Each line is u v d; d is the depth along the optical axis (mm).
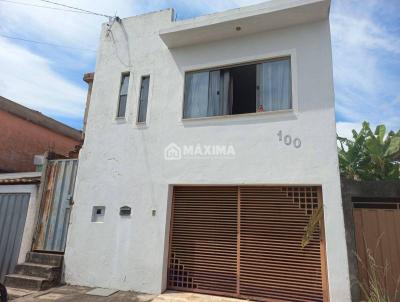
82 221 8352
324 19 7371
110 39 9695
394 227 6211
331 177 6469
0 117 13805
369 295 5867
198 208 7602
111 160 8562
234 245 7059
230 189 7418
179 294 7012
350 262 6043
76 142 18156
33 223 8969
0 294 6602
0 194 9844
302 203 6777
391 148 9836
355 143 10516
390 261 6066
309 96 7051
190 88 8367
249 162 7184
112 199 8242
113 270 7680
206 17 8180
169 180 7797
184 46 8641
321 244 6387
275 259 6668
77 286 7789
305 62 7289
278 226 6824
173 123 8148
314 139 6781
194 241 7426
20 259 8742
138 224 7785
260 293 6609
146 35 9195
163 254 7352
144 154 8242
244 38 8047
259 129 7281
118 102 9008
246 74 8320
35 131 15516
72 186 8945
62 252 8461
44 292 7277
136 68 9047
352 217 6348
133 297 6867
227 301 6516
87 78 12273
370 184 6461
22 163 14602
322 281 6215
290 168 6816
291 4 7117
